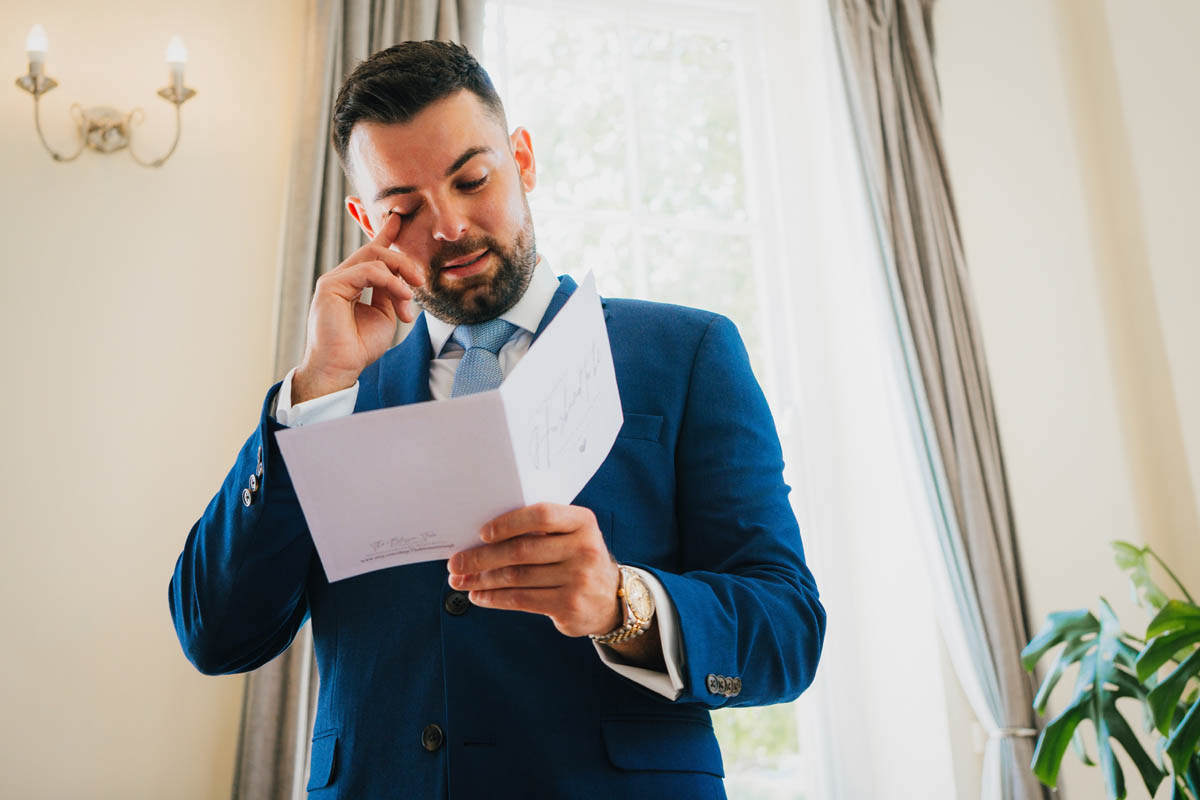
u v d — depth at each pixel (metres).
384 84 1.07
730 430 1.08
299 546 1.04
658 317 1.16
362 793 0.94
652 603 0.87
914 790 2.81
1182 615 2.06
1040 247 3.06
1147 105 2.92
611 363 0.92
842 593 3.07
